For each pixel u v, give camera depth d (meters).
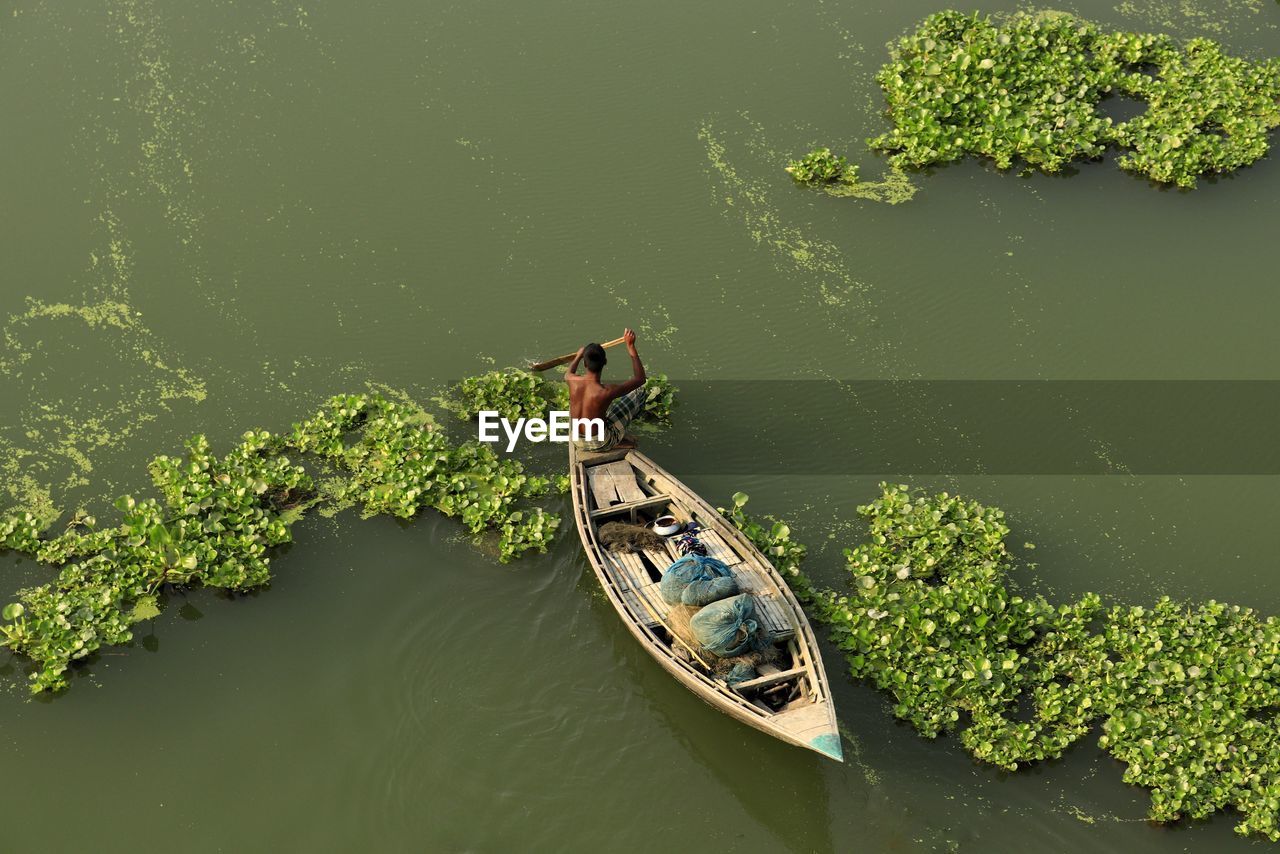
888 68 17.58
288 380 13.33
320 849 9.32
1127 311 14.56
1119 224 15.73
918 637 10.83
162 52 17.62
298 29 18.23
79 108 16.58
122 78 17.11
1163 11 19.31
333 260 14.71
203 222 15.08
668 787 9.87
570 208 15.56
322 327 13.94
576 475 11.83
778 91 17.50
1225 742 10.02
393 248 14.90
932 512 11.92
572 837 9.50
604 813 9.68
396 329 13.96
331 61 17.64
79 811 9.53
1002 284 14.85
